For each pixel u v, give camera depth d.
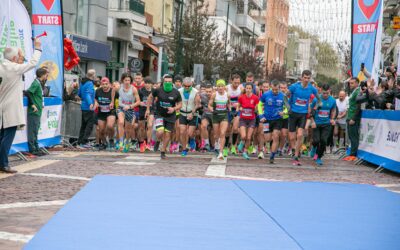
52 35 15.96
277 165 13.92
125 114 16.19
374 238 6.45
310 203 8.59
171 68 38.34
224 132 14.73
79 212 7.23
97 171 11.34
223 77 45.03
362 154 15.30
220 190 9.47
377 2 16.61
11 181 9.70
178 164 13.23
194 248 5.69
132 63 29.09
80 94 16.89
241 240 6.11
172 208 7.73
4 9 13.72
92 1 31.80
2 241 5.75
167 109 14.20
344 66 72.25
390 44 40.50
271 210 7.90
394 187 10.86
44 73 13.93
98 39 32.62
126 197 8.42
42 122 15.16
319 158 14.49
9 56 10.48
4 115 10.42
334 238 6.37
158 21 44.25
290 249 5.81
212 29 44.53
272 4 89.75
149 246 5.69
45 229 6.27
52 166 11.91
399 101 14.27
